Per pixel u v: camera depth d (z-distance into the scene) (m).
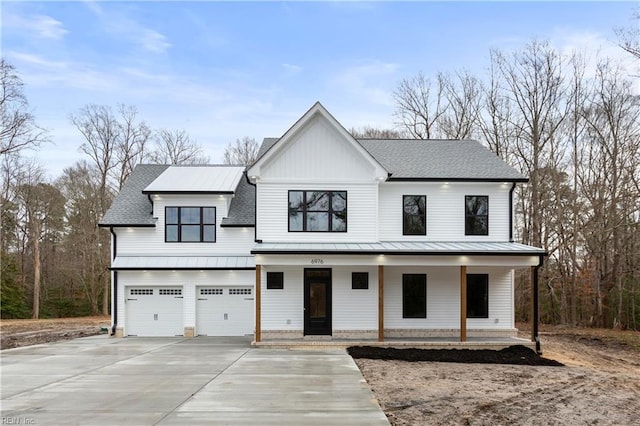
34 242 41.66
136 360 14.41
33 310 40.75
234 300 21.41
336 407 9.05
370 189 19.09
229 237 21.55
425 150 22.38
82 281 42.72
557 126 30.72
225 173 24.22
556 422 8.50
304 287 18.75
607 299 27.98
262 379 11.55
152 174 25.31
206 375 12.05
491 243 19.05
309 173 19.09
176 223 21.55
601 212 28.08
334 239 18.92
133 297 21.27
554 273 30.17
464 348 16.59
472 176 19.47
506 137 32.94
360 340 17.75
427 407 9.21
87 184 42.56
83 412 8.76
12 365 13.67
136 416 8.48
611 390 11.09
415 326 18.83
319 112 18.97
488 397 10.09
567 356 16.56
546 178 30.80
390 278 18.97
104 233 42.53
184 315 21.05
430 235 19.45
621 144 27.91
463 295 16.92
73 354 15.73
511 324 19.05
